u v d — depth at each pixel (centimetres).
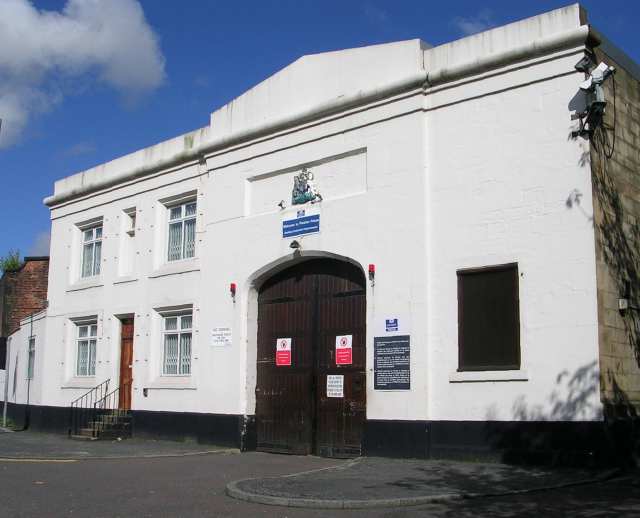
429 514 915
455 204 1429
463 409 1359
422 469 1265
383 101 1561
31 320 2603
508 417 1300
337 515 925
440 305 1420
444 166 1456
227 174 1891
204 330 1880
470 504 971
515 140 1367
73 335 2367
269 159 1786
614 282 1286
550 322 1277
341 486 1100
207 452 1689
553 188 1309
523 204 1341
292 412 1680
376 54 1594
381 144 1555
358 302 1592
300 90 1731
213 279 1881
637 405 1293
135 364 2078
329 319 1642
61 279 2439
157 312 2047
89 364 2298
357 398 1557
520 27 1383
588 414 1211
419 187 1475
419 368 1422
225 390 1797
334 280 1650
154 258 2084
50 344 2427
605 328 1241
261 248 1770
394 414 1446
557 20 1339
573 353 1243
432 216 1458
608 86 1366
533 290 1305
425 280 1439
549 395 1259
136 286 2127
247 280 1789
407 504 980
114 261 2233
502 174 1375
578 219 1273
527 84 1367
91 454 1630
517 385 1298
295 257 1692
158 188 2116
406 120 1519
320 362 1644
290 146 1738
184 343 1975
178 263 2014
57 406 2339
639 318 1346
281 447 1684
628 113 1420
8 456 1576
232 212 1859
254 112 1839
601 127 1321
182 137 2055
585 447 1205
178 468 1395
